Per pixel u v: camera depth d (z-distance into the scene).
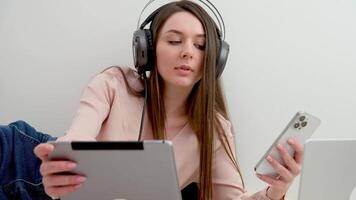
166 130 1.01
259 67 1.14
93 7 1.11
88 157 0.59
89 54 1.12
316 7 1.13
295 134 0.72
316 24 1.14
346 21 1.14
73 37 1.11
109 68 1.01
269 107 1.15
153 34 0.90
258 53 1.14
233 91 1.15
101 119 0.89
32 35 1.10
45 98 1.12
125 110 0.95
